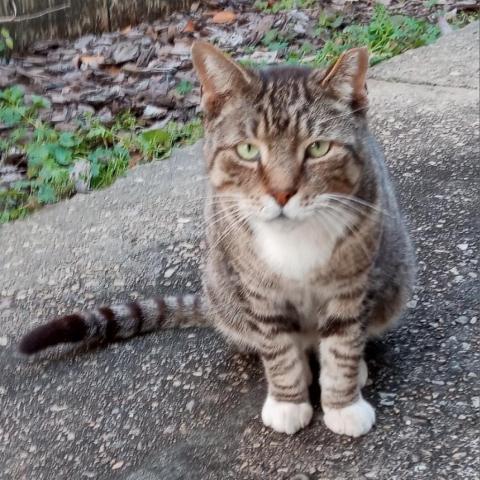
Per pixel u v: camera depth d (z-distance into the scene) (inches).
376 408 28.8
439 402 28.7
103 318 33.9
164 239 41.4
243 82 26.8
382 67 57.3
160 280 38.5
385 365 30.8
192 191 45.3
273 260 27.5
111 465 28.2
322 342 28.8
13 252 41.7
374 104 51.8
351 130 26.8
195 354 33.1
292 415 28.4
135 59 63.4
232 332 31.8
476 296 33.8
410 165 44.6
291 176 26.0
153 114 54.3
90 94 57.0
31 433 30.1
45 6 65.6
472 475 25.6
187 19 72.2
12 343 35.2
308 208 26.2
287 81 26.9
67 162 49.2
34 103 54.8
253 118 26.4
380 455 26.9
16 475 28.4
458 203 40.5
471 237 37.7
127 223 43.1
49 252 41.4
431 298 33.9
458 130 47.6
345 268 27.4
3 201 45.5
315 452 27.5
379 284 28.7
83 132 52.0
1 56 63.4
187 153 49.3
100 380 32.3
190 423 29.6
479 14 67.4
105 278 39.0
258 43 66.6
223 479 26.9
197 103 55.4
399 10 70.8
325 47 62.9
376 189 27.7
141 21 71.7
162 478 27.3
